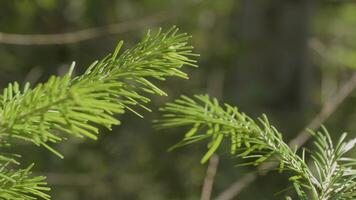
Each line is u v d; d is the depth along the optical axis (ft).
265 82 25.98
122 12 22.27
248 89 23.27
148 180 21.59
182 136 21.38
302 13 26.91
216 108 4.12
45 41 19.61
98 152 20.99
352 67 36.68
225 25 26.76
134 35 21.93
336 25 39.09
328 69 36.09
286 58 26.48
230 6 26.16
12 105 3.12
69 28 21.15
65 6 21.12
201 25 24.57
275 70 26.30
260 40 26.53
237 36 26.61
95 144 20.75
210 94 21.94
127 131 21.02
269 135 4.11
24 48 20.71
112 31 20.02
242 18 26.71
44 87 2.86
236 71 25.04
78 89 2.83
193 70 22.03
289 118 23.95
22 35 19.85
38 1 20.84
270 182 19.22
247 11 26.68
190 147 21.56
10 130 2.98
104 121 2.82
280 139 4.12
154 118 20.54
